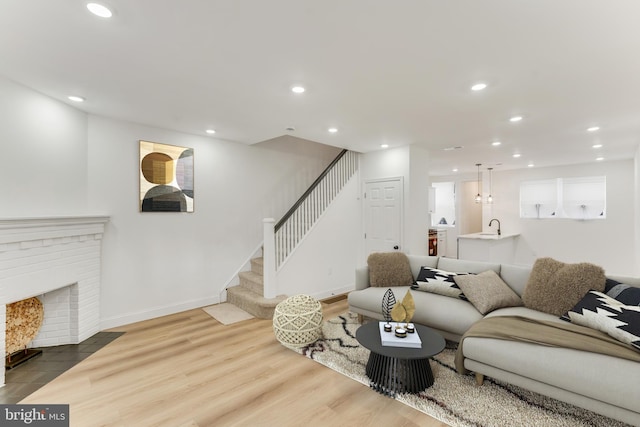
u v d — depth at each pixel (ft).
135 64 7.25
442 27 5.78
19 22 5.57
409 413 6.59
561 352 6.34
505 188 24.50
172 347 9.92
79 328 10.27
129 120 11.69
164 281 13.00
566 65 7.25
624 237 19.49
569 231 21.52
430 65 7.29
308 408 6.77
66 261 9.77
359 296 11.52
